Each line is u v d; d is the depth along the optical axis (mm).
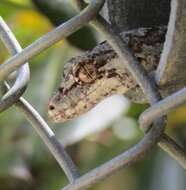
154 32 540
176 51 486
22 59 503
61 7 726
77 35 673
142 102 543
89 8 498
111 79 528
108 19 568
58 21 728
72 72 531
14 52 543
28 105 528
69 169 513
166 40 490
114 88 530
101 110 855
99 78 528
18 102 528
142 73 493
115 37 499
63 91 531
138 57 535
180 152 483
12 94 524
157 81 495
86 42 675
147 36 539
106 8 572
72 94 530
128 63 496
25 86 528
